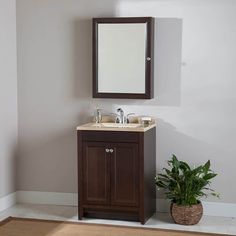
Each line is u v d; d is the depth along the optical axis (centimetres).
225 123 475
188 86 482
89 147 460
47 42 514
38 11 513
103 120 502
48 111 520
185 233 430
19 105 527
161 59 486
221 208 480
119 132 452
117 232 434
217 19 470
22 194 530
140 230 439
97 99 504
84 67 506
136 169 451
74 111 512
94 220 466
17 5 518
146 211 459
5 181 507
